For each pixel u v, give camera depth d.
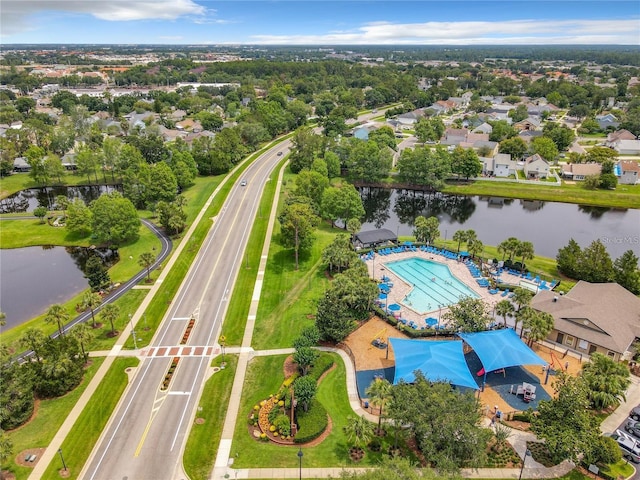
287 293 89.88
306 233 98.69
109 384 65.38
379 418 55.19
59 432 57.00
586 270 90.06
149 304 86.19
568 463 51.94
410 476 41.03
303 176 137.00
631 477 49.47
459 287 90.81
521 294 74.19
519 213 143.00
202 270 99.44
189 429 57.41
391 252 105.81
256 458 52.78
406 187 165.25
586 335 70.12
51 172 160.25
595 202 148.12
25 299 90.94
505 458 52.06
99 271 90.50
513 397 62.00
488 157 181.88
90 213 116.12
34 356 71.69
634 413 57.88
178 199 128.88
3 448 49.72
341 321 71.06
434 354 63.00
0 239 117.62
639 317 73.56
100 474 51.06
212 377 66.69
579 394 52.62
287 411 59.09
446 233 123.06
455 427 47.72
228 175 171.00
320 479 49.88
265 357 71.06
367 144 169.50
